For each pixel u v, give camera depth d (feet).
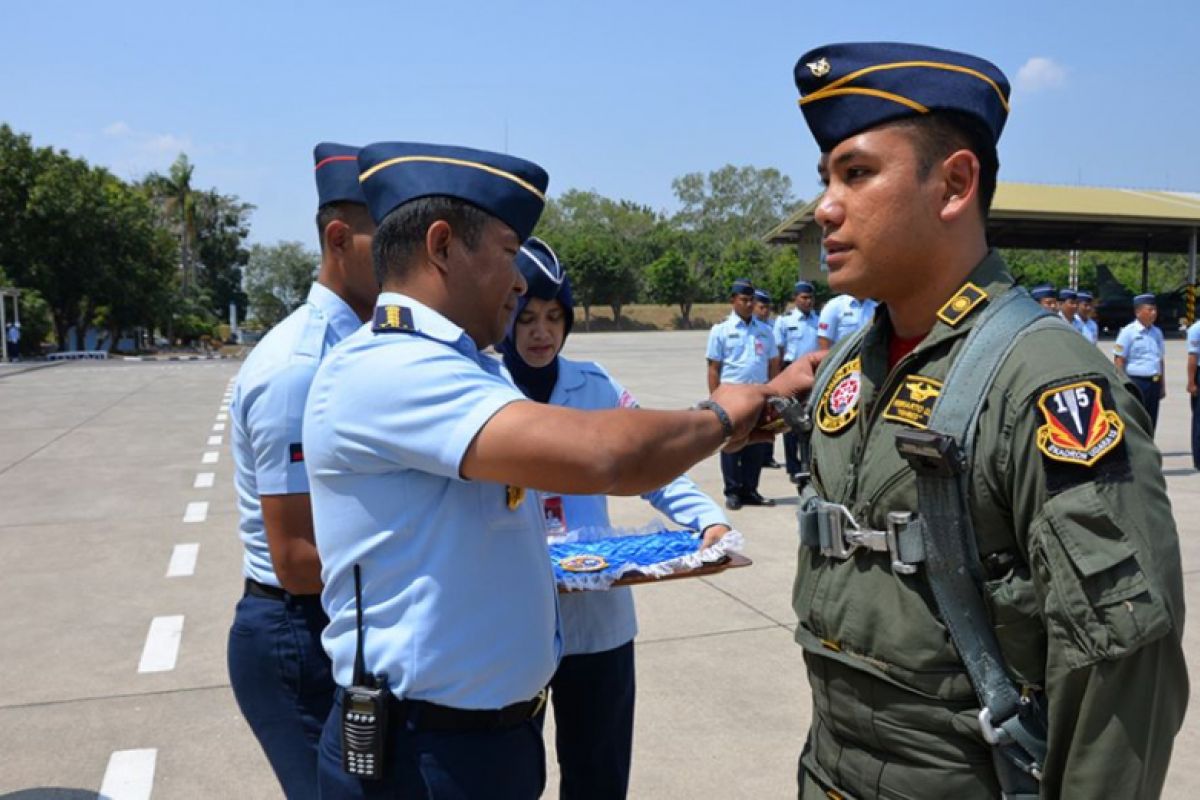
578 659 7.48
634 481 4.75
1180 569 3.99
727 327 27.27
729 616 15.46
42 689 12.82
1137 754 3.89
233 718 11.98
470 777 4.94
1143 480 3.92
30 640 14.64
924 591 4.41
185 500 24.80
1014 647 4.25
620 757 7.77
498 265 5.09
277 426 6.33
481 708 4.94
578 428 4.53
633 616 7.87
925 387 4.47
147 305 129.18
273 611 6.93
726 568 6.88
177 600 16.57
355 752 4.91
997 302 4.42
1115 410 3.97
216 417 43.78
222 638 14.70
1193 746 10.82
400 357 4.74
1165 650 3.95
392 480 4.83
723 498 25.04
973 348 4.33
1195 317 117.80
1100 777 3.89
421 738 4.92
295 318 6.84
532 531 5.20
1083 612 3.83
